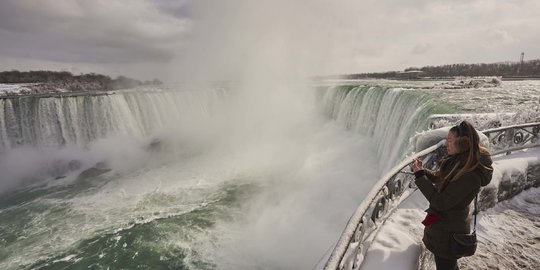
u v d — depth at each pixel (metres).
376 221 3.94
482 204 4.80
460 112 13.23
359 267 3.20
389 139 16.83
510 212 4.90
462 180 2.34
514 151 6.20
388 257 3.32
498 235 4.31
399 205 4.48
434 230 2.66
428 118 10.34
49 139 21.92
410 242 3.56
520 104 16.64
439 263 2.80
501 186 5.10
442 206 2.46
